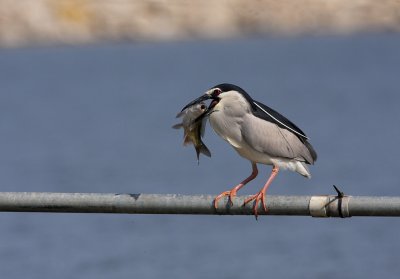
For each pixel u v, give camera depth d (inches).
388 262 572.4
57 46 3558.1
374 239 620.7
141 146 1219.2
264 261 577.9
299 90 2128.4
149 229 666.8
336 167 976.9
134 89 2370.8
